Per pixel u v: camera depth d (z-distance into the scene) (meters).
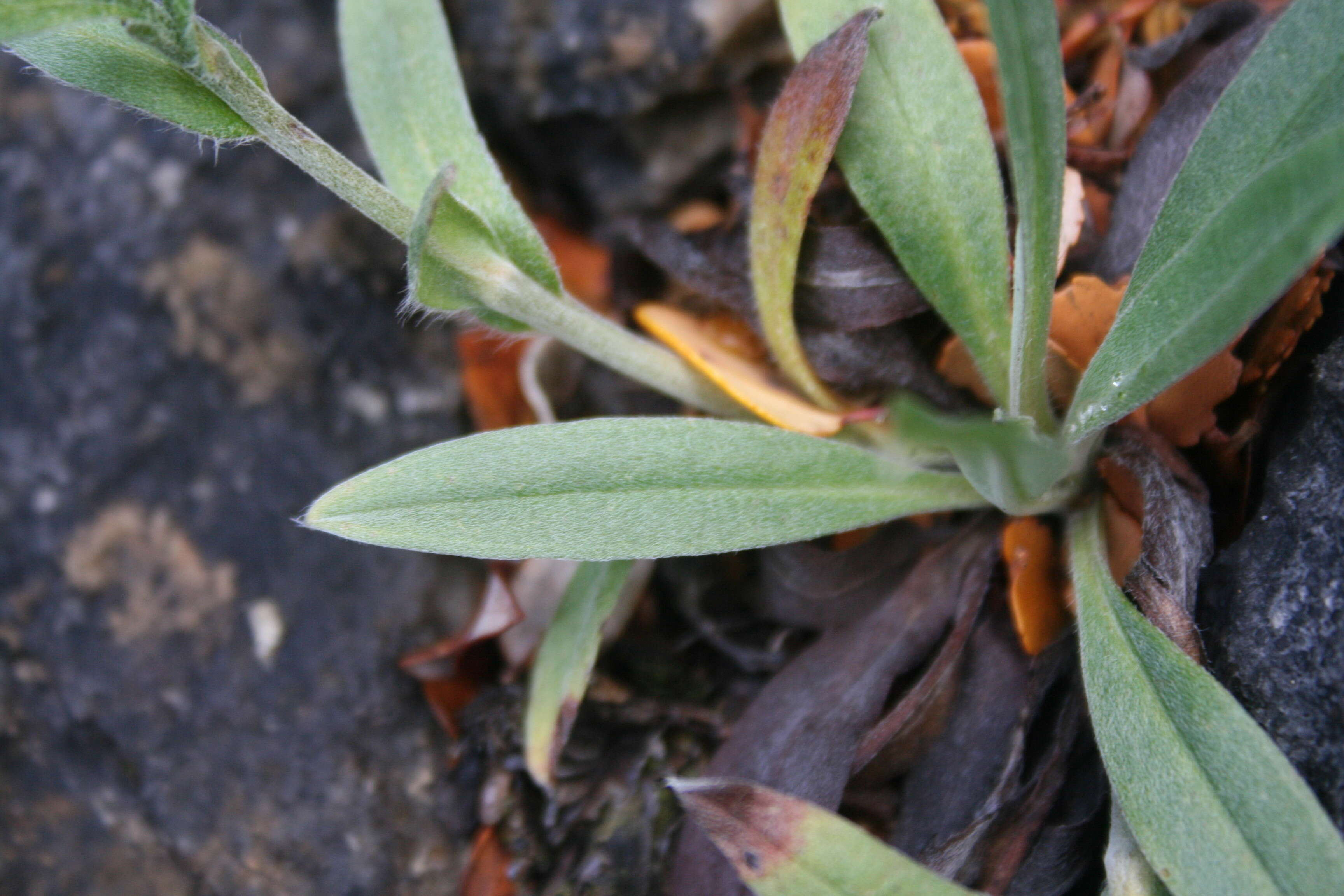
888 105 0.18
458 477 0.17
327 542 0.20
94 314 0.20
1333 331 0.18
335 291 0.20
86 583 0.20
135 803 0.20
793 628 0.19
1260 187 0.16
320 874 0.19
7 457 0.20
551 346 0.20
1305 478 0.17
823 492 0.18
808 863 0.16
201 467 0.20
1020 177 0.17
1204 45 0.19
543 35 0.20
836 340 0.19
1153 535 0.17
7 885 0.20
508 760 0.19
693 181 0.21
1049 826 0.17
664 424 0.18
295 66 0.21
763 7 0.20
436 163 0.18
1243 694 0.17
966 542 0.18
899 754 0.18
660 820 0.19
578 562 0.19
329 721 0.19
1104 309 0.18
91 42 0.17
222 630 0.20
